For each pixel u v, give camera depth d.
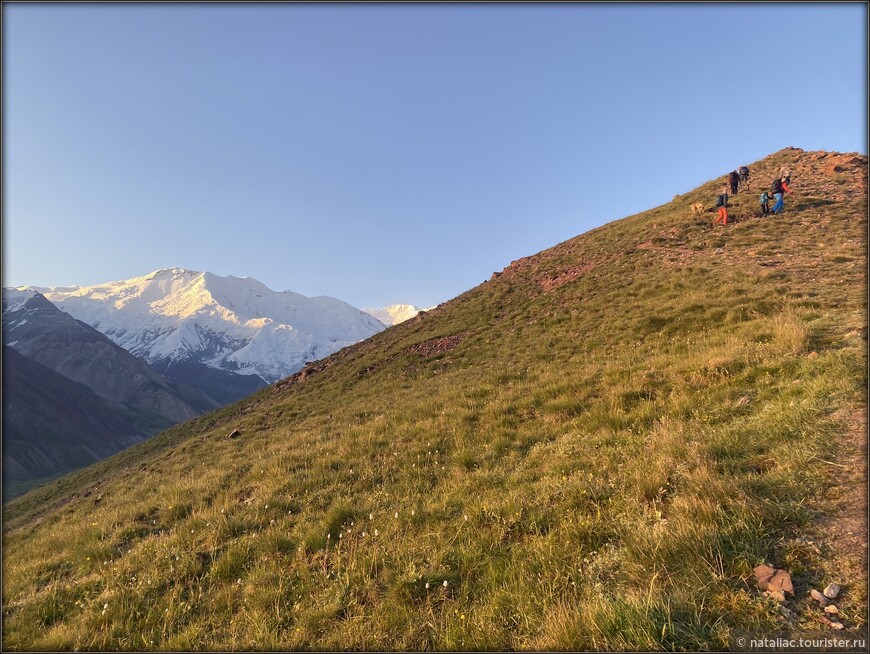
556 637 3.66
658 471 5.70
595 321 18.84
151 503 10.69
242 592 5.82
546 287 27.75
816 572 3.62
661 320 15.85
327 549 6.42
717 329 13.15
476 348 22.56
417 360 24.44
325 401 23.17
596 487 6.00
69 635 5.34
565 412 10.02
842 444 5.14
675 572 3.98
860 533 3.84
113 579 6.70
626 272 23.31
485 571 5.13
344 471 9.57
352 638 4.48
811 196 23.83
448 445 9.99
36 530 15.52
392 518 6.84
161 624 5.43
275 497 8.84
